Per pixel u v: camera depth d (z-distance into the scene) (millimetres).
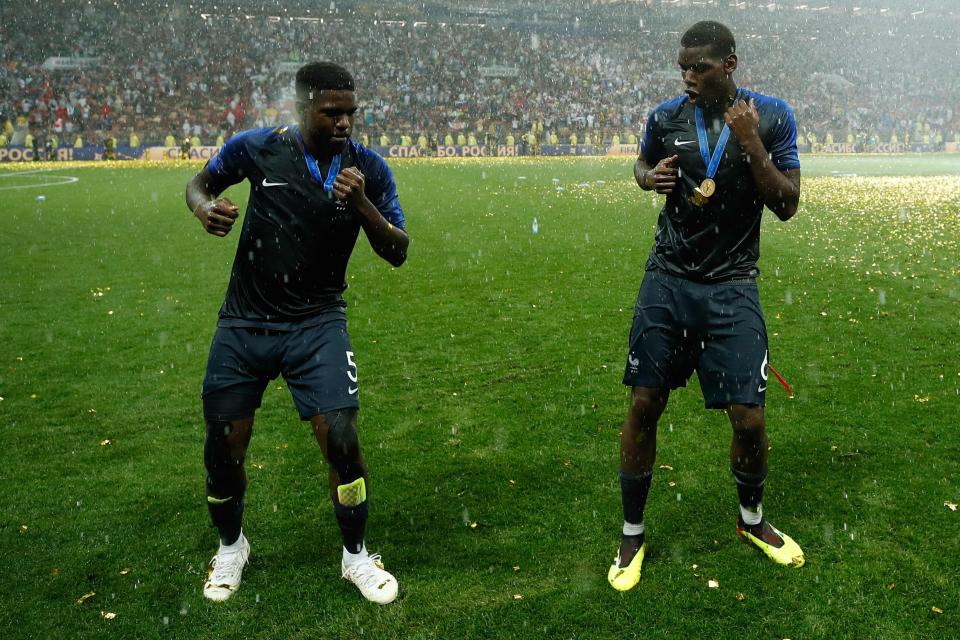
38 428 4539
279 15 41031
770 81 47375
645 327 3049
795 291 7406
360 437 4312
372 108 39906
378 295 7668
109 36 39094
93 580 3025
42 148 33531
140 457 4145
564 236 11188
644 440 3002
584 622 2701
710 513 3402
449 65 43438
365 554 2979
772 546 3051
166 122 36906
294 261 2836
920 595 2787
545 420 4480
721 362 2977
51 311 7289
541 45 45656
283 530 3371
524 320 6656
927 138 46281
